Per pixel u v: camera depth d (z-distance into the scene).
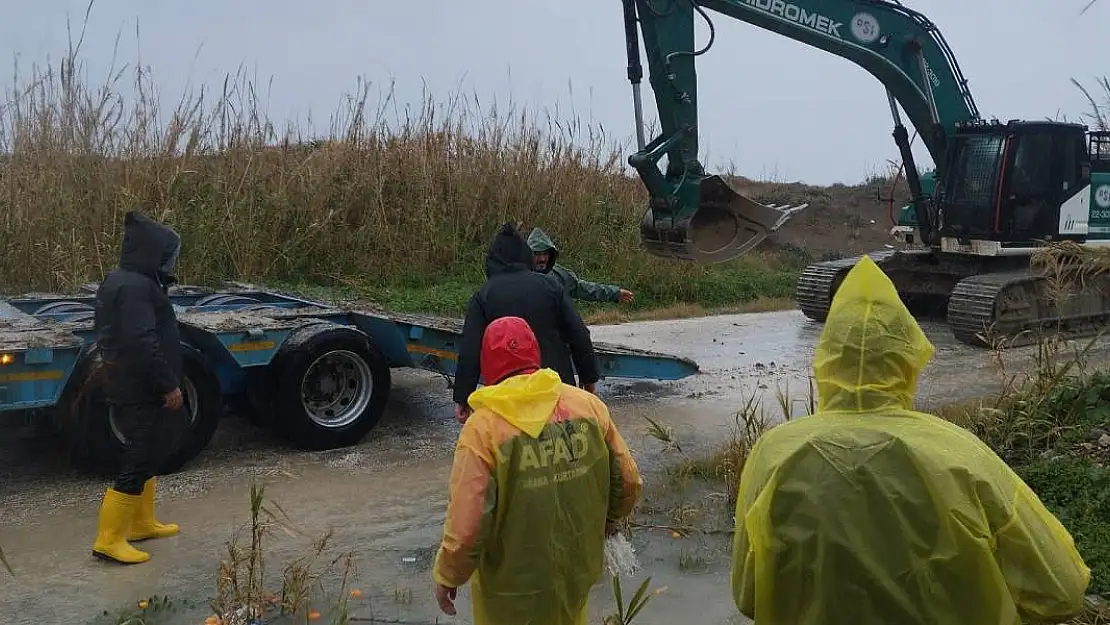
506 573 3.19
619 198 18.22
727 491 6.21
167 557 5.32
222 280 13.20
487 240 16.61
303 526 5.79
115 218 12.17
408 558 5.31
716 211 9.71
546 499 3.18
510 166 17.06
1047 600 2.24
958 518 2.16
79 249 11.52
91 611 4.66
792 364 10.79
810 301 13.91
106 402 6.39
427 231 15.96
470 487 3.11
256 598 4.56
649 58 9.95
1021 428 6.54
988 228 12.20
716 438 7.73
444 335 7.62
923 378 9.64
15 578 5.02
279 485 6.54
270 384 7.18
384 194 16.14
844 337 2.44
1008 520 2.21
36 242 11.49
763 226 9.73
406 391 9.42
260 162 14.75
